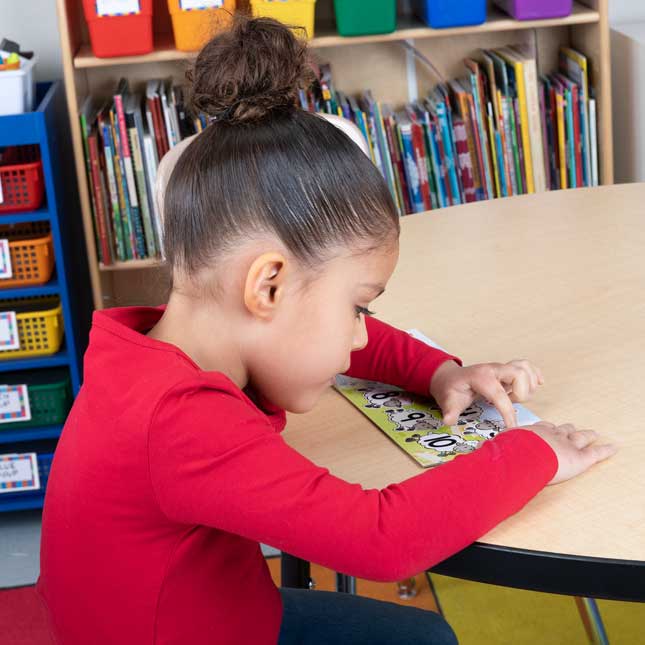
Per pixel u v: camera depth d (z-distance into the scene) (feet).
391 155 7.81
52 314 7.17
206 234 2.68
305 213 2.61
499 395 3.24
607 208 5.19
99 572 2.71
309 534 2.49
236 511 2.50
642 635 5.66
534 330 3.85
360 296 2.78
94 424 2.67
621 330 3.79
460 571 2.68
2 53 6.93
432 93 8.33
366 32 7.27
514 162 7.88
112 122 7.31
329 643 3.35
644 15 8.62
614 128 8.45
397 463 3.05
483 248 4.76
